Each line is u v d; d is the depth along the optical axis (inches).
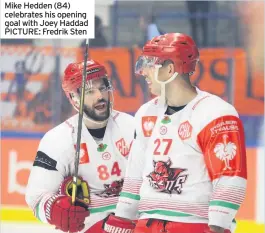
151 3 596.4
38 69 598.9
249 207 533.6
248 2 583.8
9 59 602.2
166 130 212.1
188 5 593.6
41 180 260.4
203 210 205.9
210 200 203.8
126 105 591.2
